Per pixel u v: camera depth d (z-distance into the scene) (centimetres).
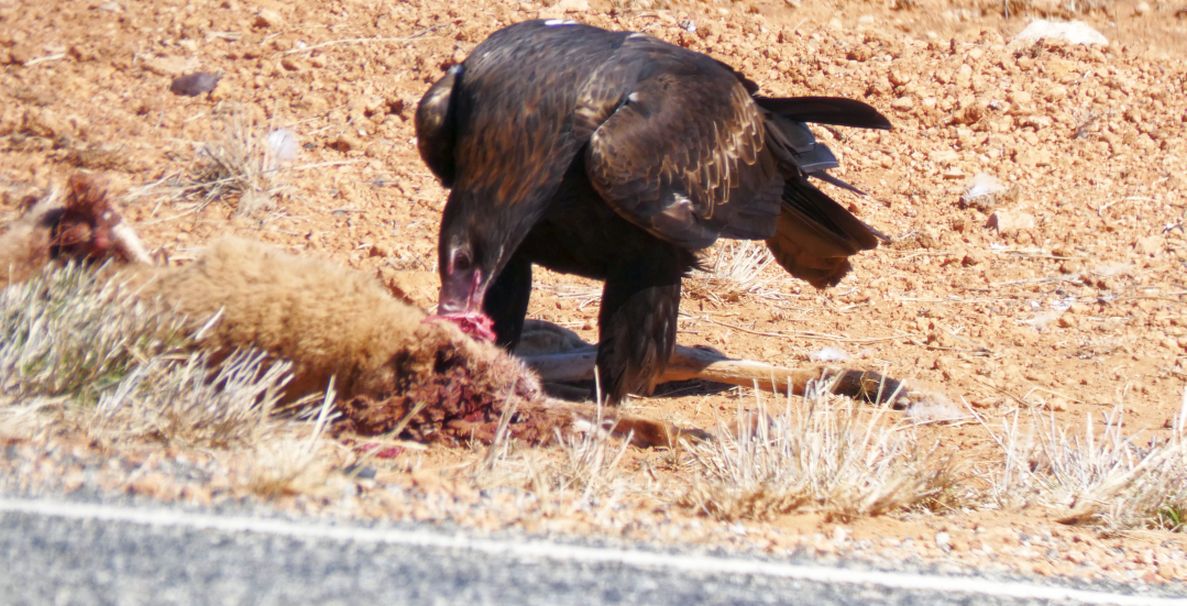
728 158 2569
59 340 1947
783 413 2377
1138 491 2122
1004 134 4097
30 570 1205
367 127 3816
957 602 1499
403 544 1423
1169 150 4025
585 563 1444
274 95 3906
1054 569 1755
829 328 3169
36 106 3744
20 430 1730
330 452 1903
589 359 2625
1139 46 4609
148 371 1936
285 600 1193
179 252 3128
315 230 3338
